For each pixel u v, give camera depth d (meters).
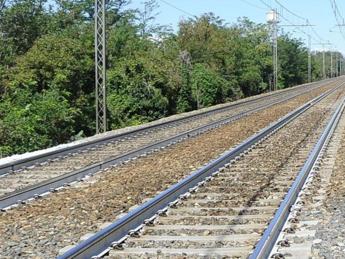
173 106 46.59
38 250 7.92
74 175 14.21
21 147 26.58
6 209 10.86
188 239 8.20
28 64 33.97
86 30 41.16
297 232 8.45
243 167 15.20
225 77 67.50
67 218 9.89
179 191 11.56
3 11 44.44
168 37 69.19
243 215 9.75
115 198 11.58
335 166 15.01
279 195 11.42
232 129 26.33
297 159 16.55
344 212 9.75
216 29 72.19
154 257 7.32
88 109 35.41
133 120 39.59
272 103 46.47
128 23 65.44
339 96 55.47
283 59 107.69
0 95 31.44
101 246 7.64
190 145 20.78
